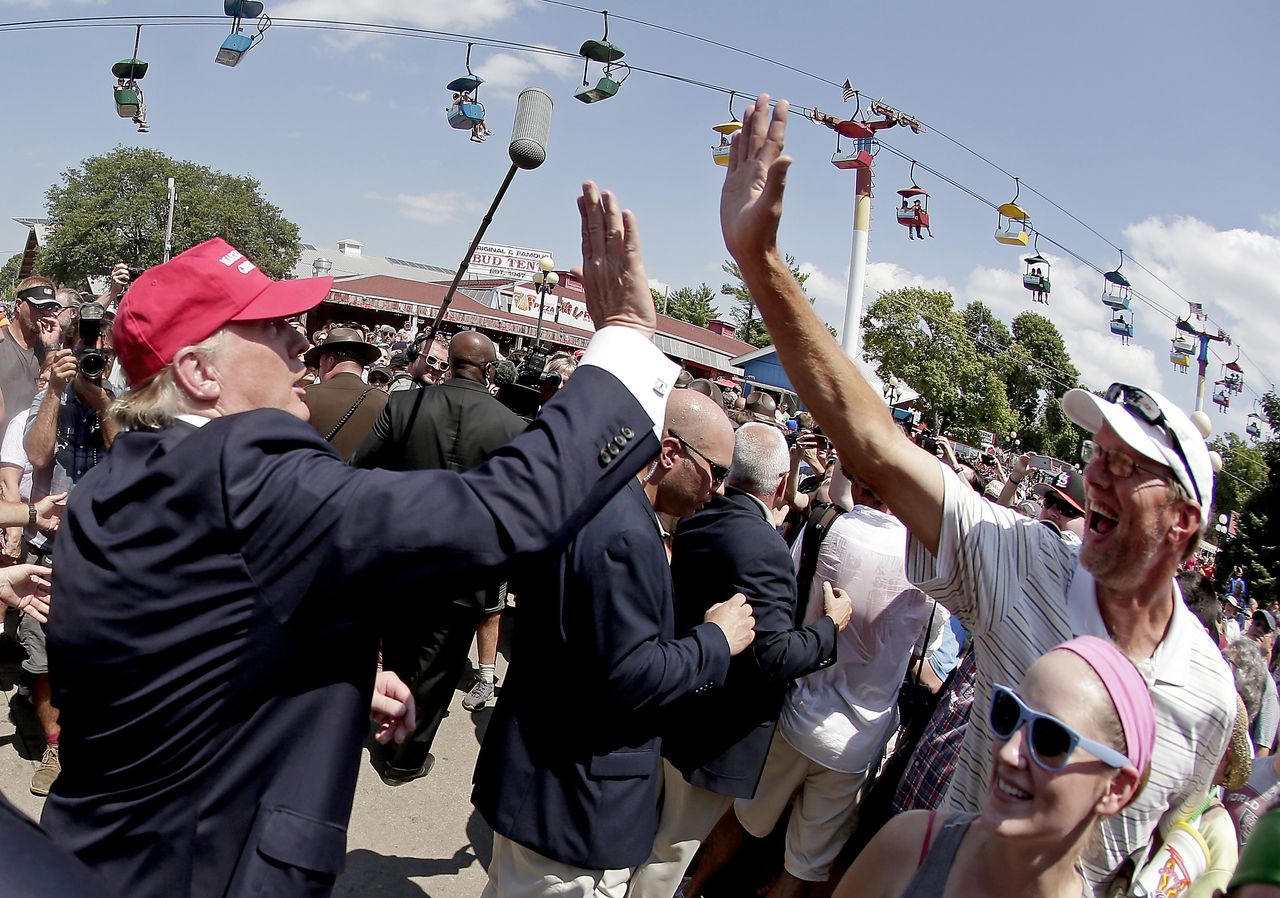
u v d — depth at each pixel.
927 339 47.25
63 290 6.95
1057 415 63.28
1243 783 2.34
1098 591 1.80
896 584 3.07
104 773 1.27
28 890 0.82
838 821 3.20
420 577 1.23
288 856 1.25
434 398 4.23
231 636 1.22
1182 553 1.71
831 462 5.52
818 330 1.70
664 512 2.82
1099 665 1.41
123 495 1.27
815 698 3.13
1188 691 1.75
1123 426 1.66
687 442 2.71
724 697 2.73
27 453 4.27
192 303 1.37
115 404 1.41
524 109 2.13
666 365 1.43
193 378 1.38
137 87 10.93
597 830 2.25
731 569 2.79
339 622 1.25
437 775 4.20
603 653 2.15
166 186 48.84
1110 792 1.39
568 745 2.26
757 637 2.72
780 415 9.30
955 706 2.88
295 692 1.29
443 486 1.25
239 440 1.24
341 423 4.71
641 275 1.46
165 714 1.23
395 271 69.62
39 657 3.52
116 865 1.26
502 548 1.25
